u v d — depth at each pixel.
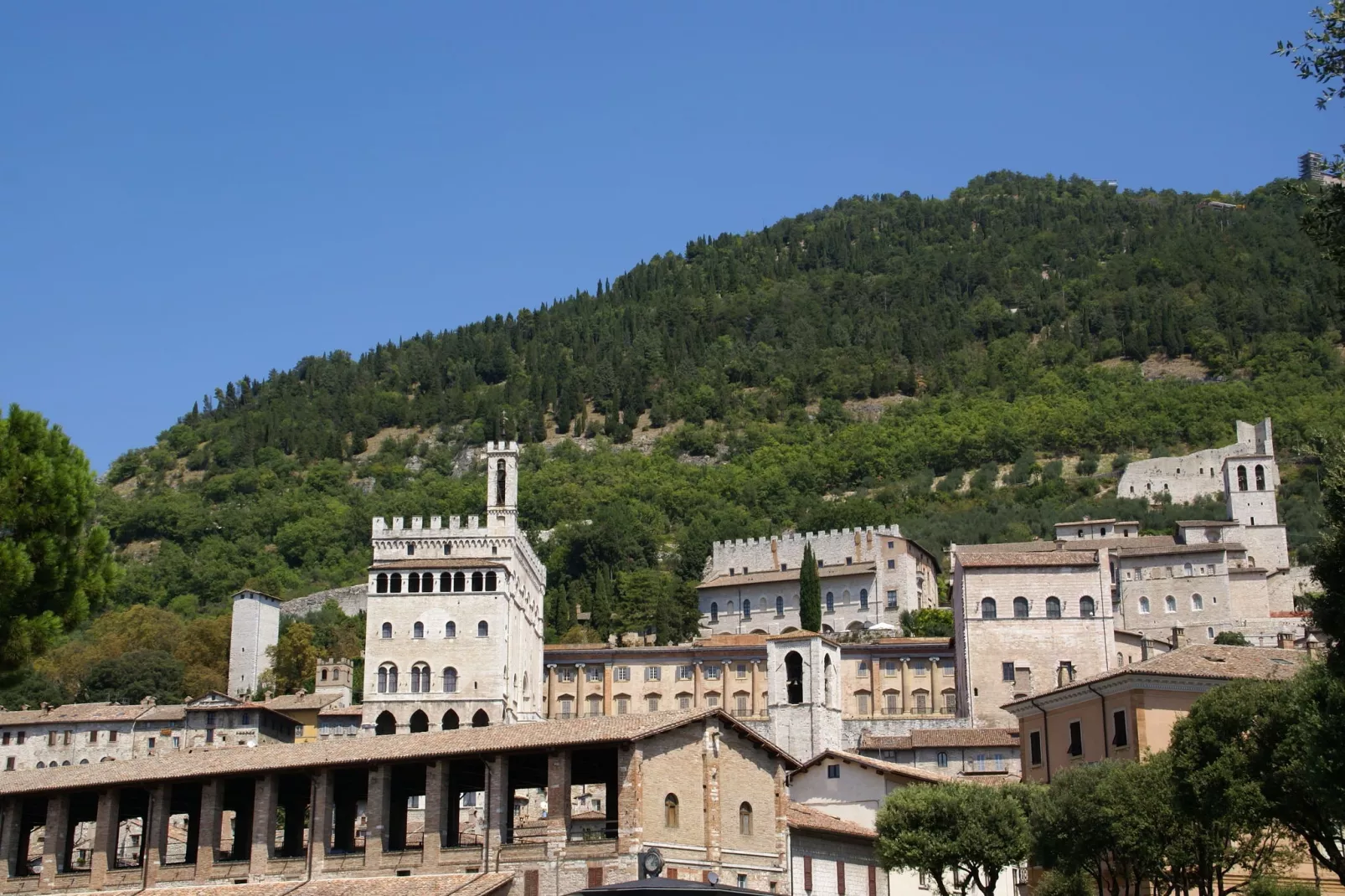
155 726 190.62
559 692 191.12
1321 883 85.31
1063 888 85.94
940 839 91.00
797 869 99.75
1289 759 68.81
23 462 70.25
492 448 173.75
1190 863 78.25
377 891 90.62
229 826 133.62
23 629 66.88
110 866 100.94
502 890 89.31
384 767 96.38
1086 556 170.00
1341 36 46.00
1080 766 87.56
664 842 91.75
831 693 158.88
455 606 165.62
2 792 101.81
